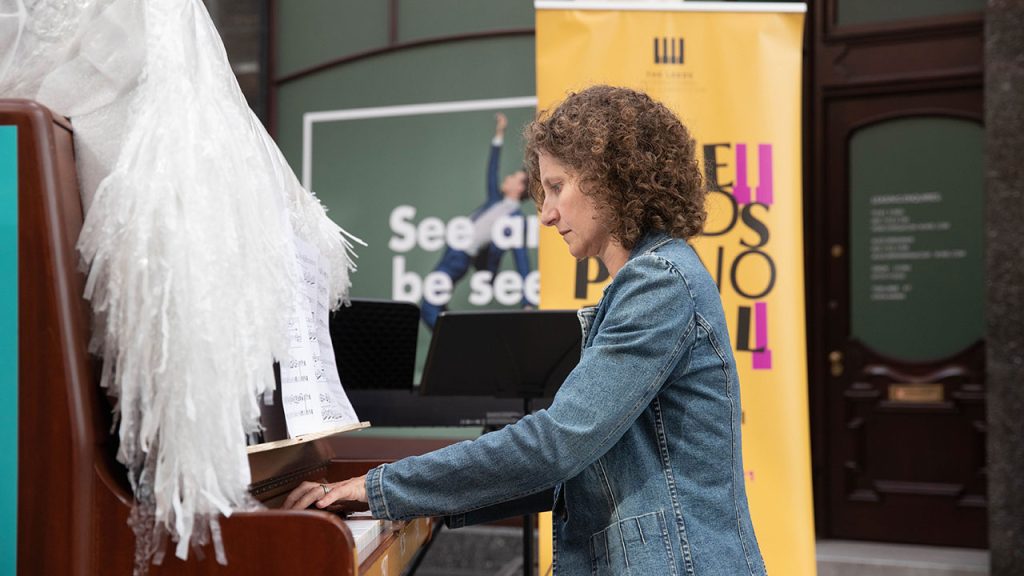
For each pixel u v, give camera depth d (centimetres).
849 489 475
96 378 114
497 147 446
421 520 160
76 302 112
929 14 464
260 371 117
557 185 133
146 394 108
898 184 470
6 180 112
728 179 289
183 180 112
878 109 473
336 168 461
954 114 461
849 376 476
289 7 467
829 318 479
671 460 123
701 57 292
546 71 292
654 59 292
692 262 128
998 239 386
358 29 461
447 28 452
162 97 116
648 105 133
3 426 111
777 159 289
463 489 120
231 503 112
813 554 280
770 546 280
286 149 466
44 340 111
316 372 142
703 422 123
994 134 387
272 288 122
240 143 124
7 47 123
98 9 122
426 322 449
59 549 109
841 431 476
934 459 463
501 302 443
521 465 117
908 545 464
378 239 455
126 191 110
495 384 232
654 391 120
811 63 480
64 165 115
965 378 460
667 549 119
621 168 127
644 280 122
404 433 441
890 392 470
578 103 132
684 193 132
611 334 121
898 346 470
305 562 109
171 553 109
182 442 108
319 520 109
